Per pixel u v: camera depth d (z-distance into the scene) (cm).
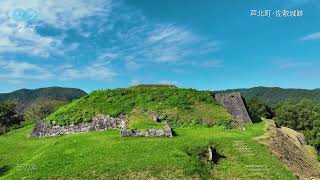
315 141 6662
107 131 4588
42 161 3122
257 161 3538
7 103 9825
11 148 4184
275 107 13450
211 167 3312
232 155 3634
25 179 2769
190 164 3116
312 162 4853
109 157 3198
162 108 5156
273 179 3178
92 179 2789
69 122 4869
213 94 6034
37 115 10512
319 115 11562
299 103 13138
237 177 3170
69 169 2928
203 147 3603
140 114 4991
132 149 3431
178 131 4500
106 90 5744
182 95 5528
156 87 5978
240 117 5794
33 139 4741
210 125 4888
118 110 5056
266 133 4862
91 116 4947
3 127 8912
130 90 5753
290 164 3888
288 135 6116
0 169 3281
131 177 2856
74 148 3512
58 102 11712
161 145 3588
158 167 3011
